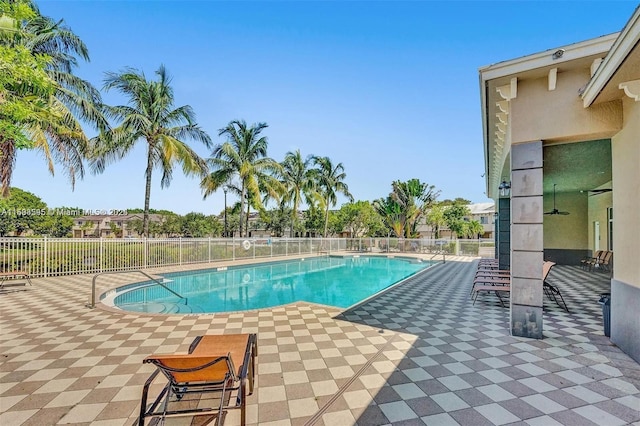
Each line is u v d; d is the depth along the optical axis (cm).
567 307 629
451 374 331
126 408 264
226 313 587
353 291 1074
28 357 373
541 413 257
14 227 2705
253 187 1950
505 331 480
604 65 323
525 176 455
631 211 371
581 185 1073
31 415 252
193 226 3541
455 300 719
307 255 2022
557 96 435
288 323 523
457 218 2770
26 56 530
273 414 257
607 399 278
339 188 2655
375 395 288
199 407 267
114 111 1391
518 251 458
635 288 359
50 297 712
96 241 1102
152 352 392
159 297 922
